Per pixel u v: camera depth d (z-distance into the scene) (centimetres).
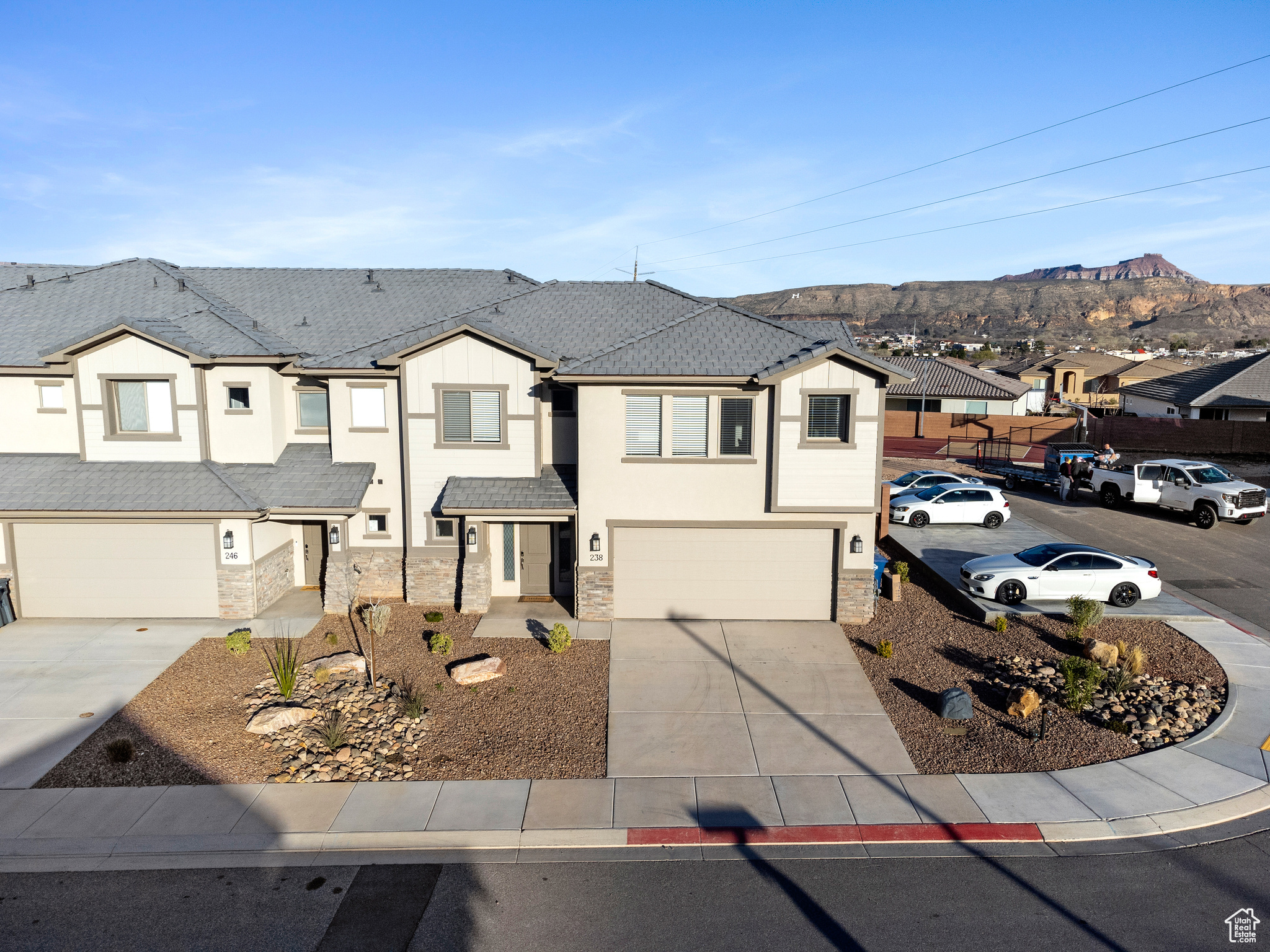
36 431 2000
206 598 1897
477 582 1925
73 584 1889
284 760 1274
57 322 2102
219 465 1970
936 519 2814
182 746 1308
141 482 1884
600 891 980
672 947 883
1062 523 2881
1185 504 2880
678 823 1119
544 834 1092
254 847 1060
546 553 2061
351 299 2323
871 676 1611
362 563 2023
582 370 1786
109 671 1591
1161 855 1050
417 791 1195
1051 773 1245
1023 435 5441
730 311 2141
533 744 1339
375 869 1020
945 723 1411
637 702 1496
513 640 1778
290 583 2116
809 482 1822
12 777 1217
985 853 1055
